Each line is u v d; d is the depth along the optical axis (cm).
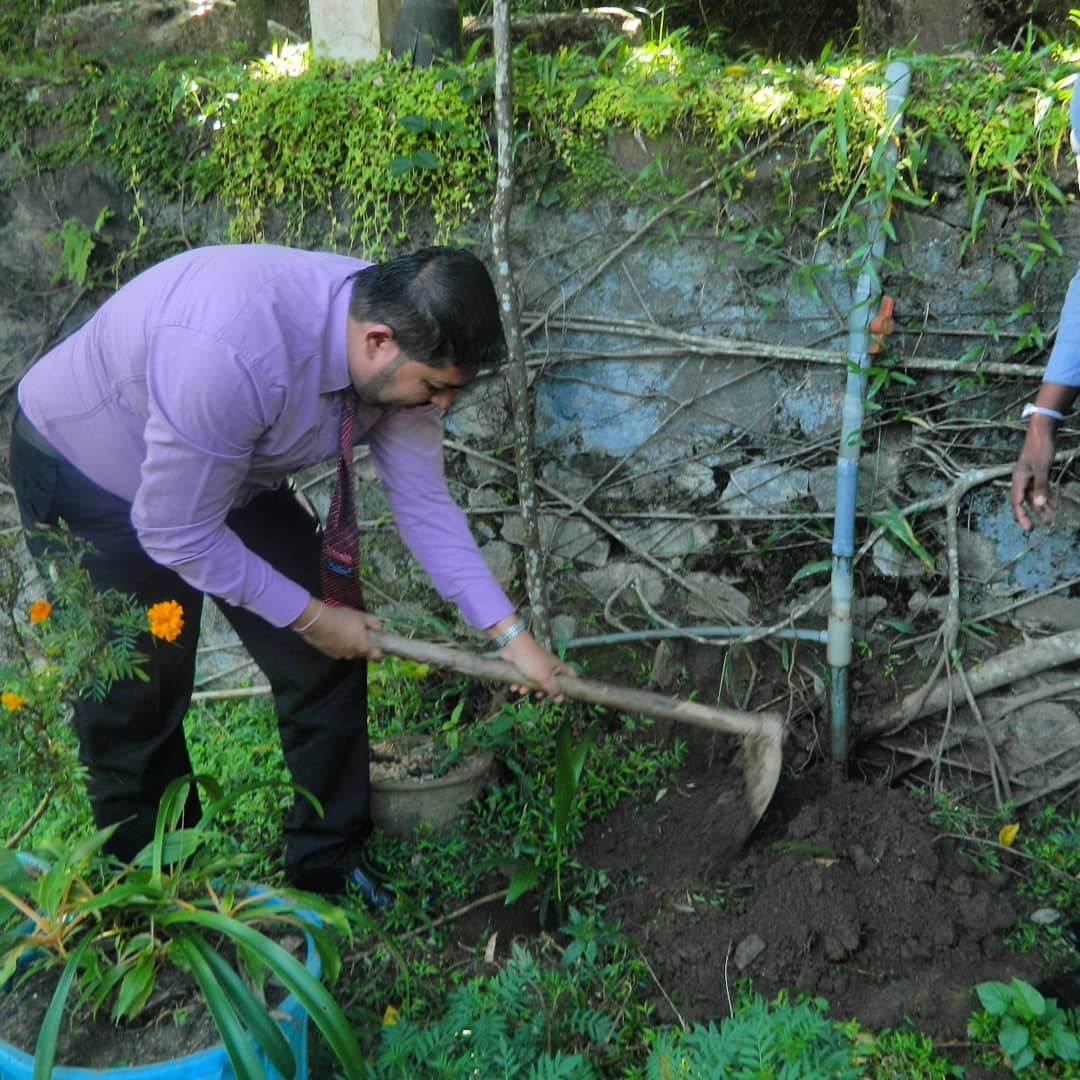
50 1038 177
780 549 314
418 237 307
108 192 317
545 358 310
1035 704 306
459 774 296
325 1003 189
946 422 296
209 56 325
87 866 212
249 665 349
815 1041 228
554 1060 221
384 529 333
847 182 284
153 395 204
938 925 261
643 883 283
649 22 376
